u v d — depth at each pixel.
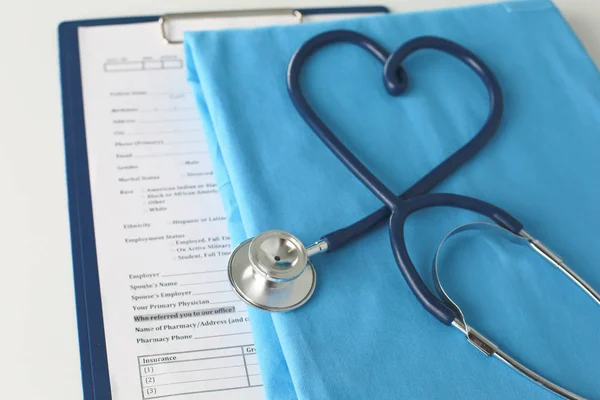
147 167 0.85
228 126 0.81
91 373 0.70
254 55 0.88
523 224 0.79
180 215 0.82
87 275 0.76
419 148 0.84
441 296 0.71
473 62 0.90
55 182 0.83
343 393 0.65
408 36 0.94
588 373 0.70
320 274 0.73
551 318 0.73
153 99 0.91
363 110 0.86
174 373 0.71
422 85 0.90
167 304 0.75
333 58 0.90
